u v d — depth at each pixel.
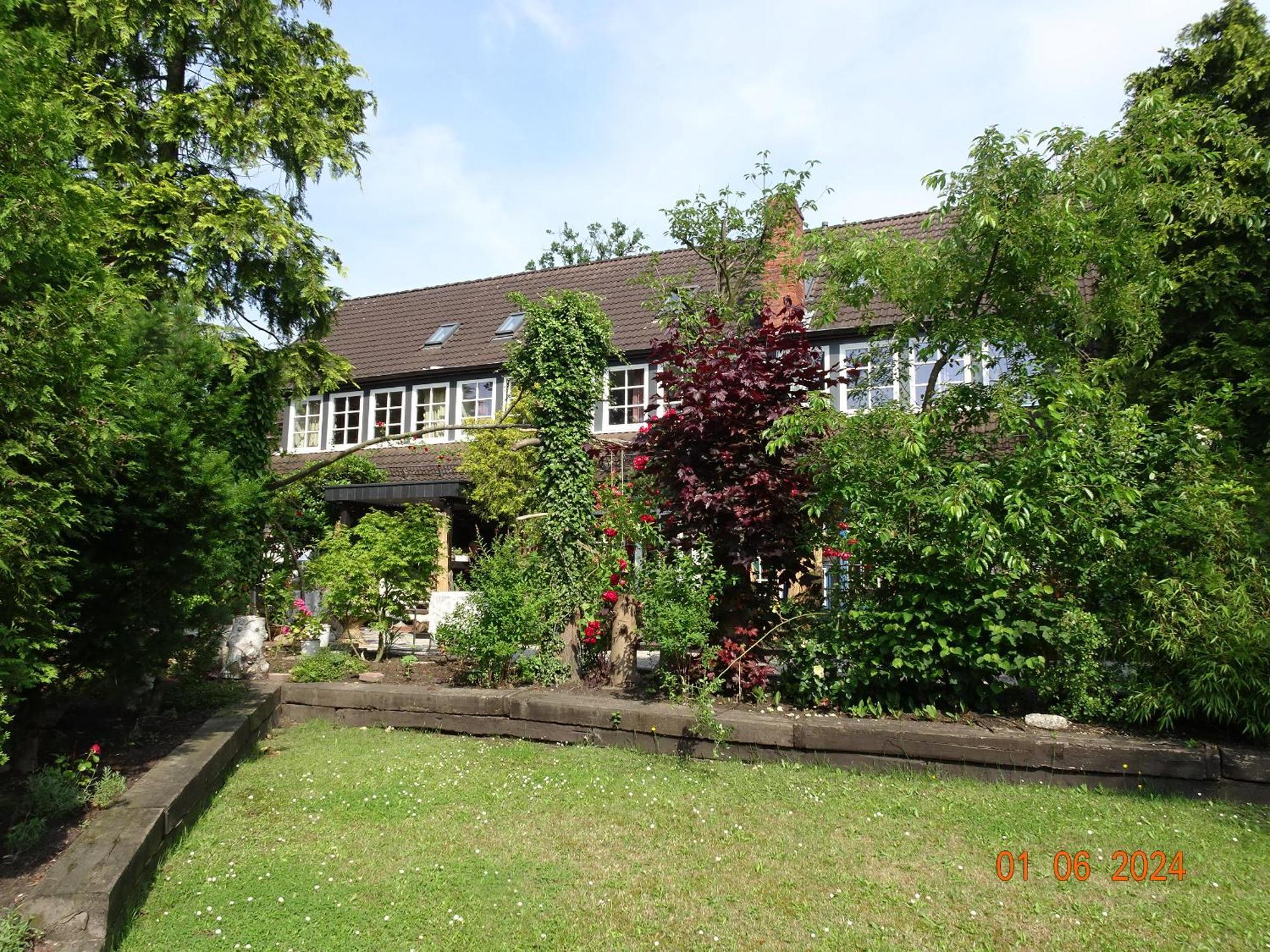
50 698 4.64
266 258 10.69
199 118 10.10
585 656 7.16
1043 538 5.18
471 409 15.31
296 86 11.02
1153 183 6.53
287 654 9.08
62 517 3.52
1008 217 5.61
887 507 5.59
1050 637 5.20
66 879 2.97
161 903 3.29
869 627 5.54
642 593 6.24
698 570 5.93
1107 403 5.98
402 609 8.61
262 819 4.34
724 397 6.04
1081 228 5.58
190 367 5.39
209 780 4.57
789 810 4.38
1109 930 3.07
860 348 11.84
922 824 4.14
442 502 14.04
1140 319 6.62
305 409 16.70
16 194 3.58
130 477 4.43
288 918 3.18
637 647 6.98
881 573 5.54
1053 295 6.04
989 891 3.39
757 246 12.19
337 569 8.39
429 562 8.77
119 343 3.95
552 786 4.89
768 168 11.93
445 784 4.93
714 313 6.79
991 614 5.32
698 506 6.12
